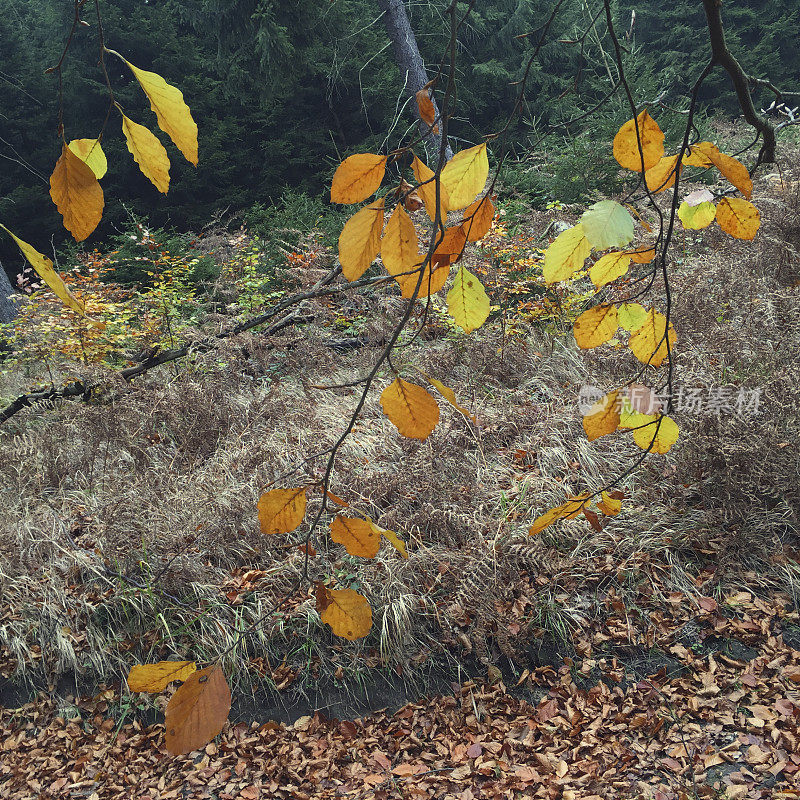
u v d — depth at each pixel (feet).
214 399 15.66
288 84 34.94
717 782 8.48
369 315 18.03
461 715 9.99
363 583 10.96
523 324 16.56
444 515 11.64
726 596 10.62
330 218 27.40
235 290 21.29
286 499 1.34
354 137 43.80
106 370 16.38
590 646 10.40
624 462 12.28
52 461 14.49
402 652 10.51
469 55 39.60
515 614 10.71
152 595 11.32
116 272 26.13
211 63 41.55
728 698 9.45
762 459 10.93
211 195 42.29
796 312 13.66
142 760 10.10
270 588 11.41
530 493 12.16
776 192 16.74
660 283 13.47
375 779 9.35
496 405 14.53
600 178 21.88
